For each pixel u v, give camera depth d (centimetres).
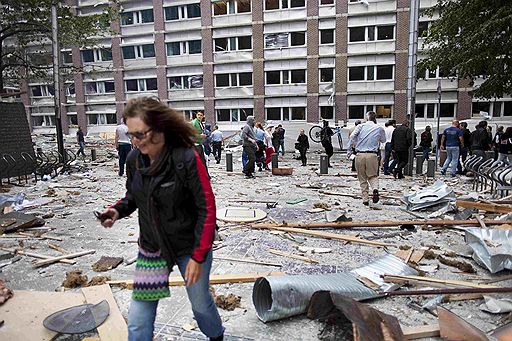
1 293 379
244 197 922
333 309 334
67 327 322
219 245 550
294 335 316
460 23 1530
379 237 584
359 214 735
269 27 3422
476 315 345
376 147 798
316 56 3316
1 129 1159
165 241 231
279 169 1335
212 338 279
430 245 542
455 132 1243
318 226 634
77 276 427
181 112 231
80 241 581
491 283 409
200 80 3672
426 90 3119
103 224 248
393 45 3167
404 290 388
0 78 2027
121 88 3881
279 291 332
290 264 478
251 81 3538
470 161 1056
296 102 3444
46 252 530
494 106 3023
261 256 507
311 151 2530
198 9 3594
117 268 474
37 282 432
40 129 4212
